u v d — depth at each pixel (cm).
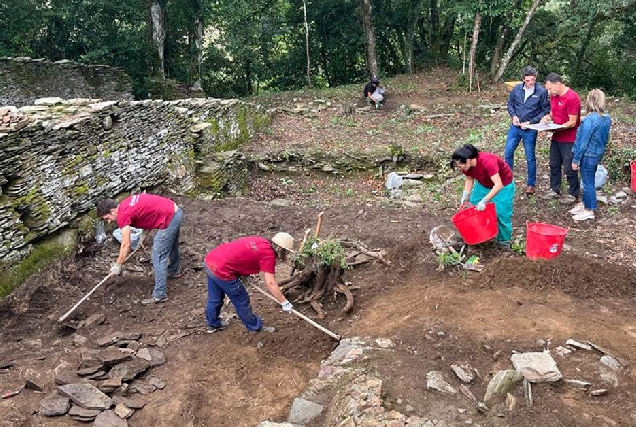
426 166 1312
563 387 438
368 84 1797
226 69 2677
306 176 1359
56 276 687
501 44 2145
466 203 705
